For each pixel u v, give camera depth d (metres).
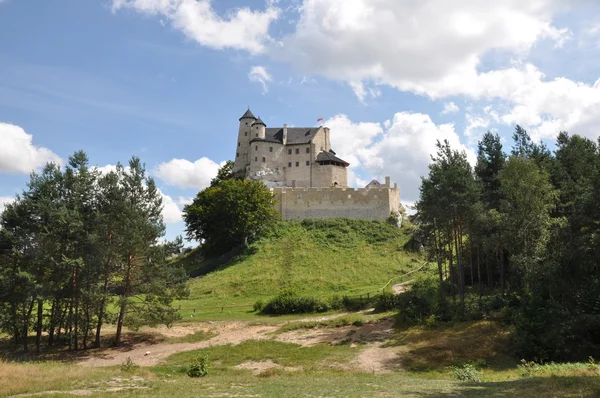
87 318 34.72
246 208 74.31
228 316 44.28
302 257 66.75
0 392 15.81
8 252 34.78
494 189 45.53
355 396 15.54
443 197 37.00
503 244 37.16
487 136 47.81
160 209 40.34
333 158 97.94
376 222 79.38
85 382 18.34
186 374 23.84
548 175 35.94
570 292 30.75
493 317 33.66
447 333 31.61
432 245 44.78
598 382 16.80
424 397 15.29
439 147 42.22
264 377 22.62
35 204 35.03
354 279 58.34
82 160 38.75
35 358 31.69
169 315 35.97
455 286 44.62
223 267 67.56
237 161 105.31
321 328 36.62
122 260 35.97
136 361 30.36
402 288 50.59
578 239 32.41
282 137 101.25
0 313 33.06
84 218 36.41
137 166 39.97
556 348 25.78
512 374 22.92
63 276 34.53
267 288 56.62
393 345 30.50
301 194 84.50
